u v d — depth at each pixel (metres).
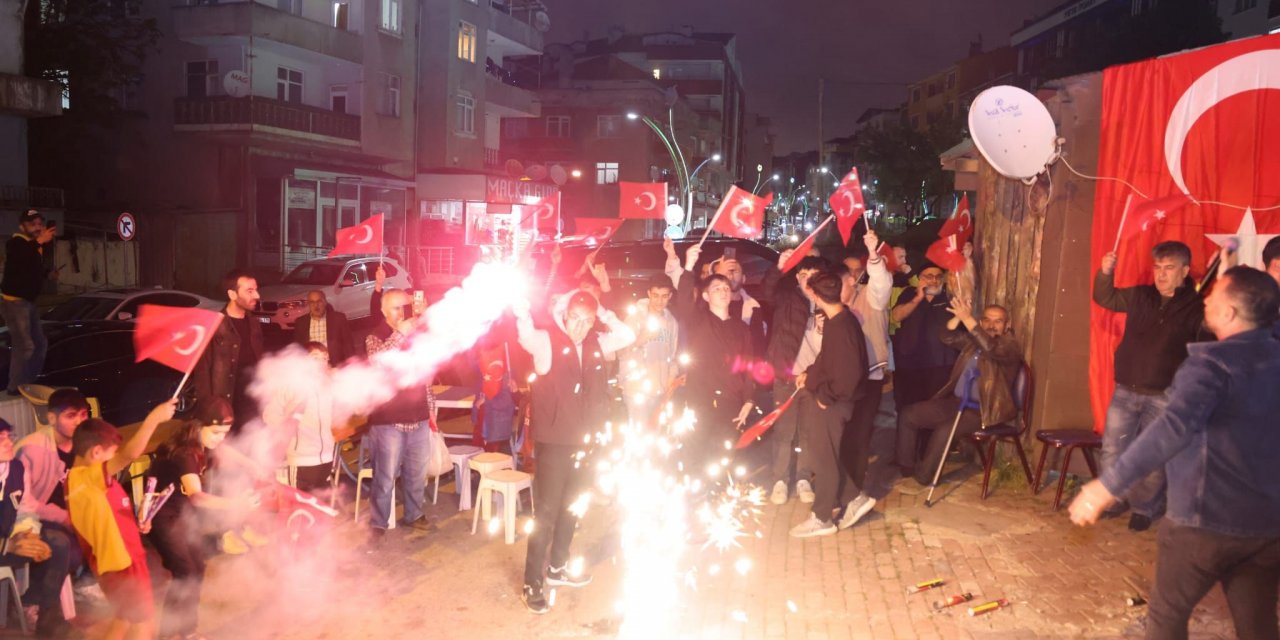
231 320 6.97
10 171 23.02
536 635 5.18
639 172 56.03
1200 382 3.46
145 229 27.30
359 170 33.34
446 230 36.72
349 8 32.69
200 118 28.41
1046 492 7.57
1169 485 3.69
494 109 43.75
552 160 56.31
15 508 4.87
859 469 6.96
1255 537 3.46
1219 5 40.38
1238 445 3.47
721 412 7.12
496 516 7.22
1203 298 6.02
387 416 6.61
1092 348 7.57
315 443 6.93
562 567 5.70
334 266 18.83
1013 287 8.23
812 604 5.55
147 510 4.78
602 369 5.62
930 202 59.34
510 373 7.72
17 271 7.88
